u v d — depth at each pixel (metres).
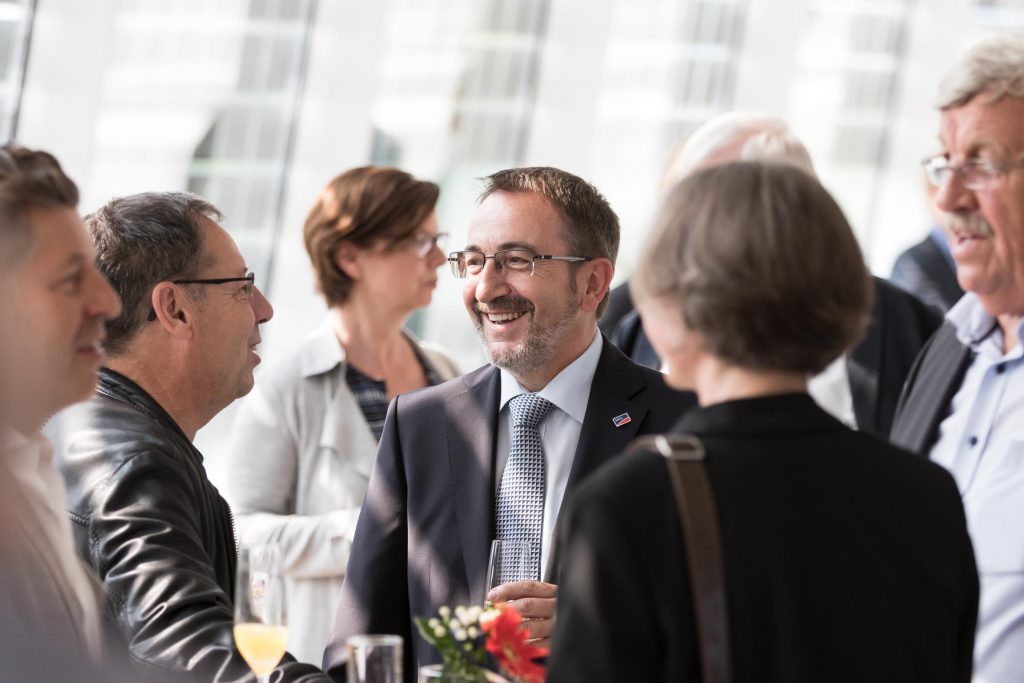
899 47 12.69
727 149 5.57
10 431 2.53
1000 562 3.84
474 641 2.76
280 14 9.22
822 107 12.53
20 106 7.93
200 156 9.05
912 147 12.70
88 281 2.66
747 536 2.13
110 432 3.42
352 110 9.37
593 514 2.15
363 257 5.59
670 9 11.39
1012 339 4.08
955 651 2.34
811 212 2.21
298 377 5.45
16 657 2.02
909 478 2.29
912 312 5.44
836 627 2.13
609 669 2.09
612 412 3.91
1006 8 12.57
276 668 3.32
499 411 4.04
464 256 4.01
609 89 11.25
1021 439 3.94
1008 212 3.82
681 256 2.23
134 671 3.11
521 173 4.05
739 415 2.23
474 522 3.90
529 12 10.50
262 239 9.44
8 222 2.54
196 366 3.65
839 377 5.37
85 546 3.28
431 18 9.99
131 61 8.62
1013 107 3.77
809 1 12.08
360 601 4.03
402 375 5.79
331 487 5.30
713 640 2.08
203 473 3.69
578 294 3.94
